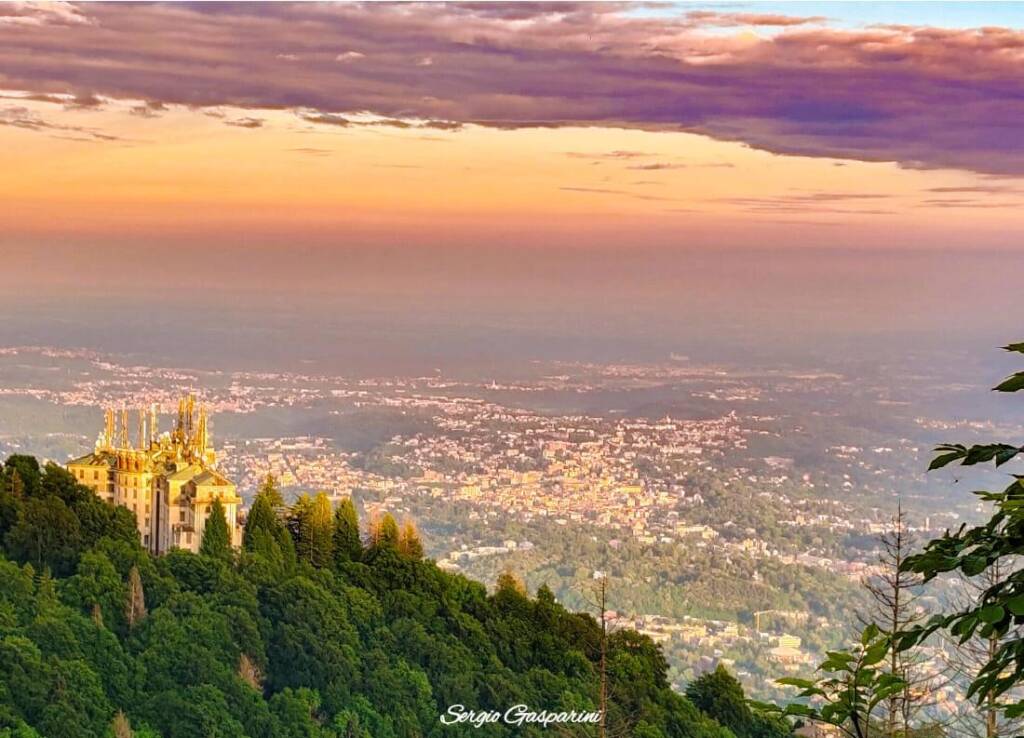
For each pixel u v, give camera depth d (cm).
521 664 14800
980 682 1823
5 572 13675
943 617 1884
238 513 16762
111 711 12481
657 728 13050
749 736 14225
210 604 14225
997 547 1822
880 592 5778
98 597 13938
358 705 13612
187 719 12606
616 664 14600
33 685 12169
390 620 15138
